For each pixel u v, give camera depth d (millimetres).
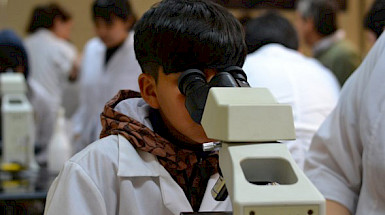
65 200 1128
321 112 2369
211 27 1135
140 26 1195
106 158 1178
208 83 992
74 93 5734
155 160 1212
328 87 2477
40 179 3094
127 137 1204
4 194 2695
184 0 1197
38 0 6375
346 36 6375
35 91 4039
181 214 1058
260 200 810
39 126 4051
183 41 1119
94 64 4375
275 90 2371
